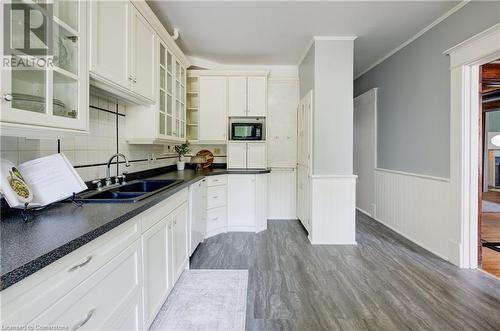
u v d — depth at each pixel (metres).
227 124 3.95
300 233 3.59
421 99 3.03
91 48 1.45
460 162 2.46
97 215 1.18
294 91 4.19
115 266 1.17
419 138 3.08
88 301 0.98
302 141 3.83
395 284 2.19
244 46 3.52
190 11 2.65
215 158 4.24
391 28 2.96
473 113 2.43
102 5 1.56
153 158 3.04
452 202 2.56
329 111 3.17
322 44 3.16
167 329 1.66
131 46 1.91
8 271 0.66
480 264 2.48
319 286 2.17
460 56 2.43
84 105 1.38
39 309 0.77
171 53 2.87
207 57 3.92
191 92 3.99
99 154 1.99
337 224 3.19
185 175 3.07
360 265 2.56
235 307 1.88
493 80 2.57
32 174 1.26
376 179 4.10
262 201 3.74
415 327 1.66
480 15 2.25
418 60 3.09
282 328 1.66
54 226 1.03
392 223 3.65
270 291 2.10
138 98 2.12
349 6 2.55
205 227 3.31
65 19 1.29
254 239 3.34
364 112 4.52
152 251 1.58
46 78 1.12
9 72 0.93
